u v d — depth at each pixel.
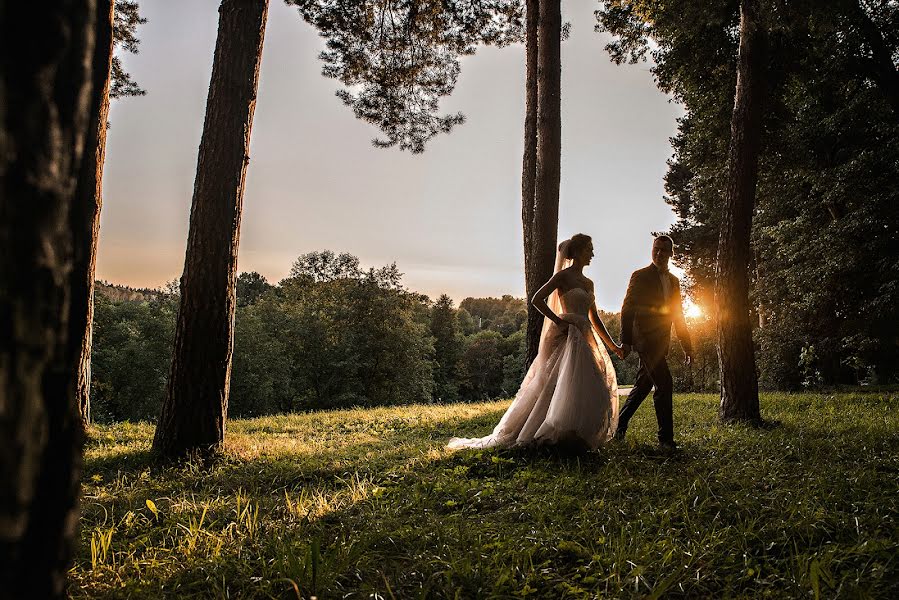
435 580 2.72
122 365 43.16
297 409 46.19
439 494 4.42
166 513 3.93
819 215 17.70
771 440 6.21
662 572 2.73
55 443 0.77
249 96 6.36
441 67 12.95
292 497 4.51
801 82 14.47
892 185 14.90
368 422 10.38
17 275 0.70
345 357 46.09
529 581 2.67
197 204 6.16
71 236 0.79
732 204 8.58
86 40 0.79
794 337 19.47
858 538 2.97
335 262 48.78
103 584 2.64
